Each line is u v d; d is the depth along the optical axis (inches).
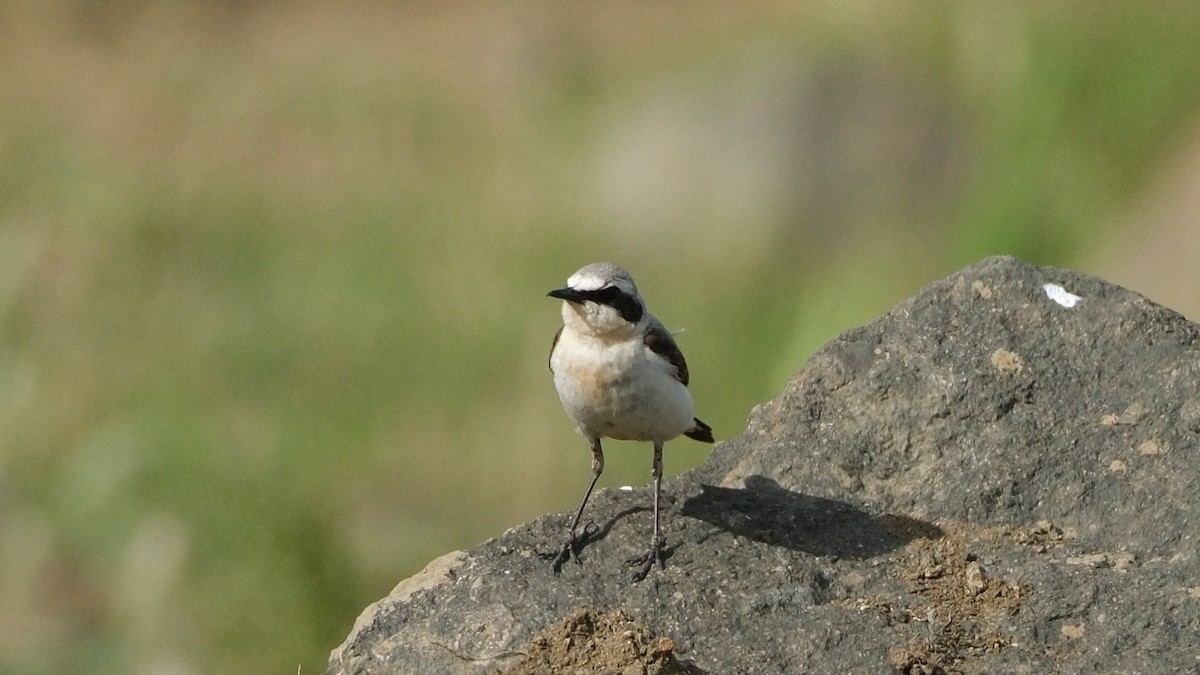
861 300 677.3
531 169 909.8
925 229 761.0
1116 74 723.4
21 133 1018.7
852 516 337.4
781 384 644.1
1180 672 270.8
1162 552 313.9
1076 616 292.0
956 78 824.9
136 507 576.7
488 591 304.8
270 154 1008.9
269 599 511.2
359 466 608.7
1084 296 373.1
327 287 766.5
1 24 1280.8
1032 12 776.3
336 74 1175.6
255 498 550.0
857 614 294.8
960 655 283.3
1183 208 661.3
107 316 740.7
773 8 1159.0
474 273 775.1
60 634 544.1
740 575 310.8
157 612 528.7
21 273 762.2
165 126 1058.7
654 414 328.2
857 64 854.5
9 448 629.3
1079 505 330.0
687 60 1054.4
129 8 1316.4
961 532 328.5
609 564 316.8
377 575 535.5
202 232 853.2
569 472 608.7
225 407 638.5
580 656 279.6
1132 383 352.5
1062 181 703.1
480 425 637.9
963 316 375.6
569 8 1286.9
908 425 356.5
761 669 281.4
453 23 1298.0
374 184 918.4
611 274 322.0
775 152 835.4
